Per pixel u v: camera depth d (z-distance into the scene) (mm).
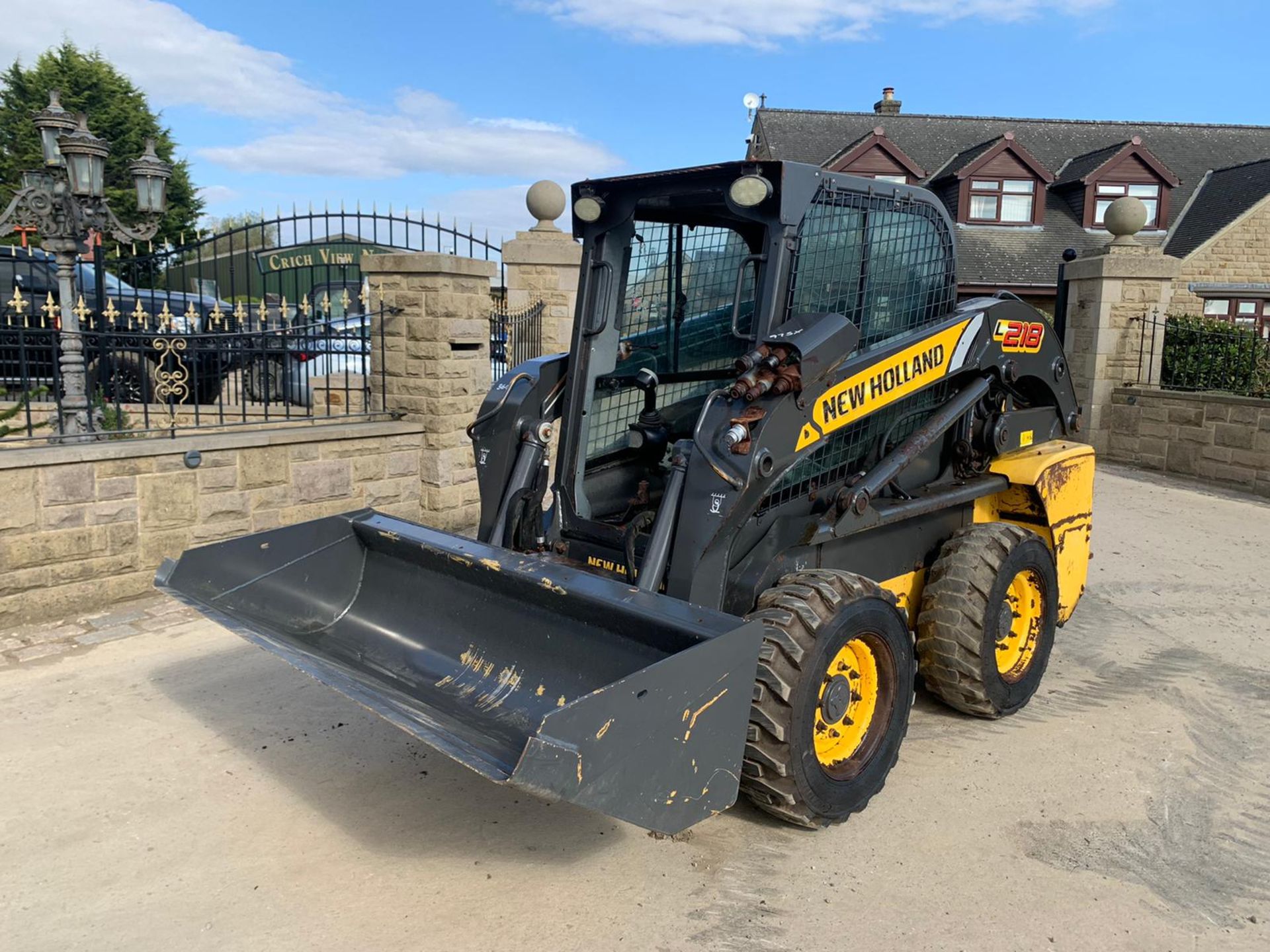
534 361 4176
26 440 5621
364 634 3857
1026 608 4363
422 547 3645
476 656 3492
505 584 3393
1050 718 4324
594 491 4102
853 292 3727
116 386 6566
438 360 6969
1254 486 9852
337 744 3939
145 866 3051
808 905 2896
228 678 4613
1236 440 10086
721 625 2777
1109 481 10617
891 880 3041
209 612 3420
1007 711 4223
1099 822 3422
